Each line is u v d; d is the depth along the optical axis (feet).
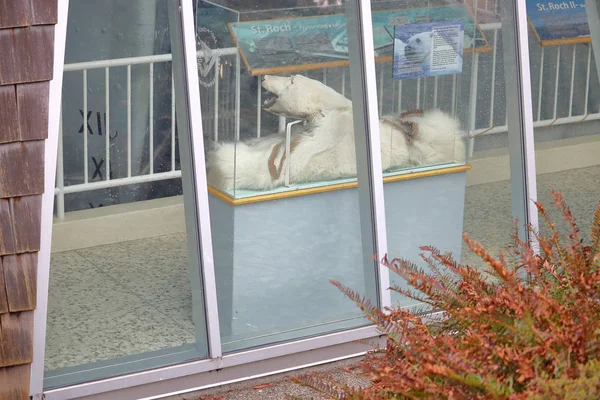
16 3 10.73
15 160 11.02
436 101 14.84
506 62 15.30
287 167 13.76
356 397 7.18
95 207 15.34
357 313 14.48
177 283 15.51
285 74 13.39
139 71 14.29
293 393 12.94
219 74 12.94
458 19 14.67
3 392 11.51
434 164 15.06
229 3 12.80
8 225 11.11
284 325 14.11
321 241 14.21
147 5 13.87
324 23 13.48
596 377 6.05
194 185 12.66
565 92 16.87
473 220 16.02
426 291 7.86
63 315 14.32
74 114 14.35
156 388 12.64
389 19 14.10
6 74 10.80
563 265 7.62
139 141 15.08
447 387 6.52
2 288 11.21
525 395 6.08
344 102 13.89
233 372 13.16
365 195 14.12
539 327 6.84
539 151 16.92
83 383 12.11
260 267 13.88
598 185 17.33
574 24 16.71
